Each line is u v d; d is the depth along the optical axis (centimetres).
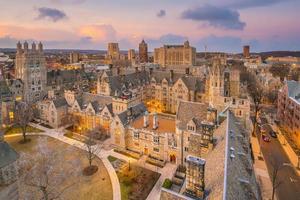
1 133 3941
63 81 13412
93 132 7219
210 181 2922
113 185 5272
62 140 7794
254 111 11544
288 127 8669
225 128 4322
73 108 9081
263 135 8319
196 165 2672
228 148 3378
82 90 11125
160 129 6656
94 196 4894
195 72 15238
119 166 6078
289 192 5125
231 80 8325
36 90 11662
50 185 5147
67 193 4978
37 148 7062
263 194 5031
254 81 16238
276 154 6981
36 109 10000
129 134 6975
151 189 5084
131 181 5409
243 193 2747
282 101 9656
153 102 12000
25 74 11056
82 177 5581
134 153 6769
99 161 6334
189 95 10738
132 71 13500
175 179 5259
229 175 2698
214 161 3344
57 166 6038
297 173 5912
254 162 6456
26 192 4916
